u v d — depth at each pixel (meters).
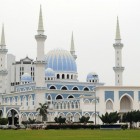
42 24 193.62
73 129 121.94
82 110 184.75
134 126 154.62
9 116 193.75
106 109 184.62
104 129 121.88
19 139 60.38
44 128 128.38
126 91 188.38
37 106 192.25
